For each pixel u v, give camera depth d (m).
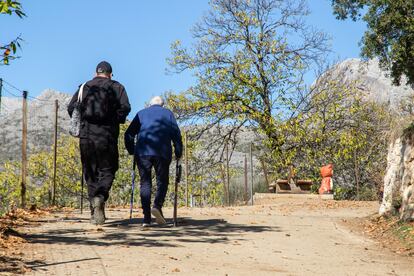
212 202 28.80
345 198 28.12
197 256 7.08
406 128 11.82
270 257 7.43
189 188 28.75
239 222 10.79
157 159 9.28
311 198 21.17
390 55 11.06
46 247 7.00
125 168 33.84
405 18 10.95
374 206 16.62
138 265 6.24
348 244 9.02
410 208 10.73
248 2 31.28
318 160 30.16
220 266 6.57
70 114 9.23
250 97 30.23
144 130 9.38
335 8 12.02
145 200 9.23
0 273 5.43
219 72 30.20
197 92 31.02
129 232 8.66
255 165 30.84
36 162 34.22
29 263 6.00
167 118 9.48
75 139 35.41
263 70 30.42
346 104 30.66
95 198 9.27
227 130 31.80
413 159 11.14
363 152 28.80
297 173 29.95
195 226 9.86
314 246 8.61
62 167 34.78
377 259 7.81
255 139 31.33
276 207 15.81
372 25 11.22
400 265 7.41
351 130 29.59
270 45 30.53
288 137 30.41
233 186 29.55
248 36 31.03
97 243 7.51
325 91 30.56
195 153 31.44
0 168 33.69
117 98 9.16
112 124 9.20
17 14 6.41
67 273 5.64
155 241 7.96
